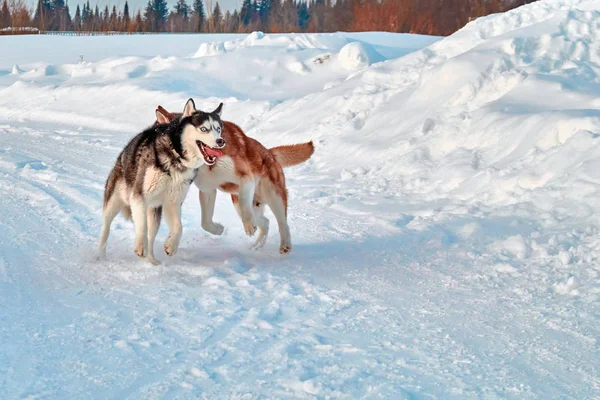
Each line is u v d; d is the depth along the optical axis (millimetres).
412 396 3732
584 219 6973
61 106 21531
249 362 4184
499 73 11539
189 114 6289
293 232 7906
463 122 10484
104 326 4840
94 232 7891
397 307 5227
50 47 35469
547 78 10664
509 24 15289
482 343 4488
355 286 5785
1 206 9094
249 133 14766
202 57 24031
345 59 22031
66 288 5809
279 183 7148
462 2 49219
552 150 8594
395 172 10305
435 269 6238
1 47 35781
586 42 12164
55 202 9242
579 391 3781
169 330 4758
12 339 4547
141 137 6559
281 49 24359
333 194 9680
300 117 14422
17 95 23672
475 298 5398
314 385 3799
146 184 6328
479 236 7102
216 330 4754
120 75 23641
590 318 4840
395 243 7180
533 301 5262
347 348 4398
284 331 4707
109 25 48219
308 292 5594
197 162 6375
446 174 9414
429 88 12367
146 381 3945
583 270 5820
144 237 6434
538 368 4094
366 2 52406
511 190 8281
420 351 4363
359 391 3791
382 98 13359
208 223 7246
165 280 6027
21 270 6336
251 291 5656
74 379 3965
